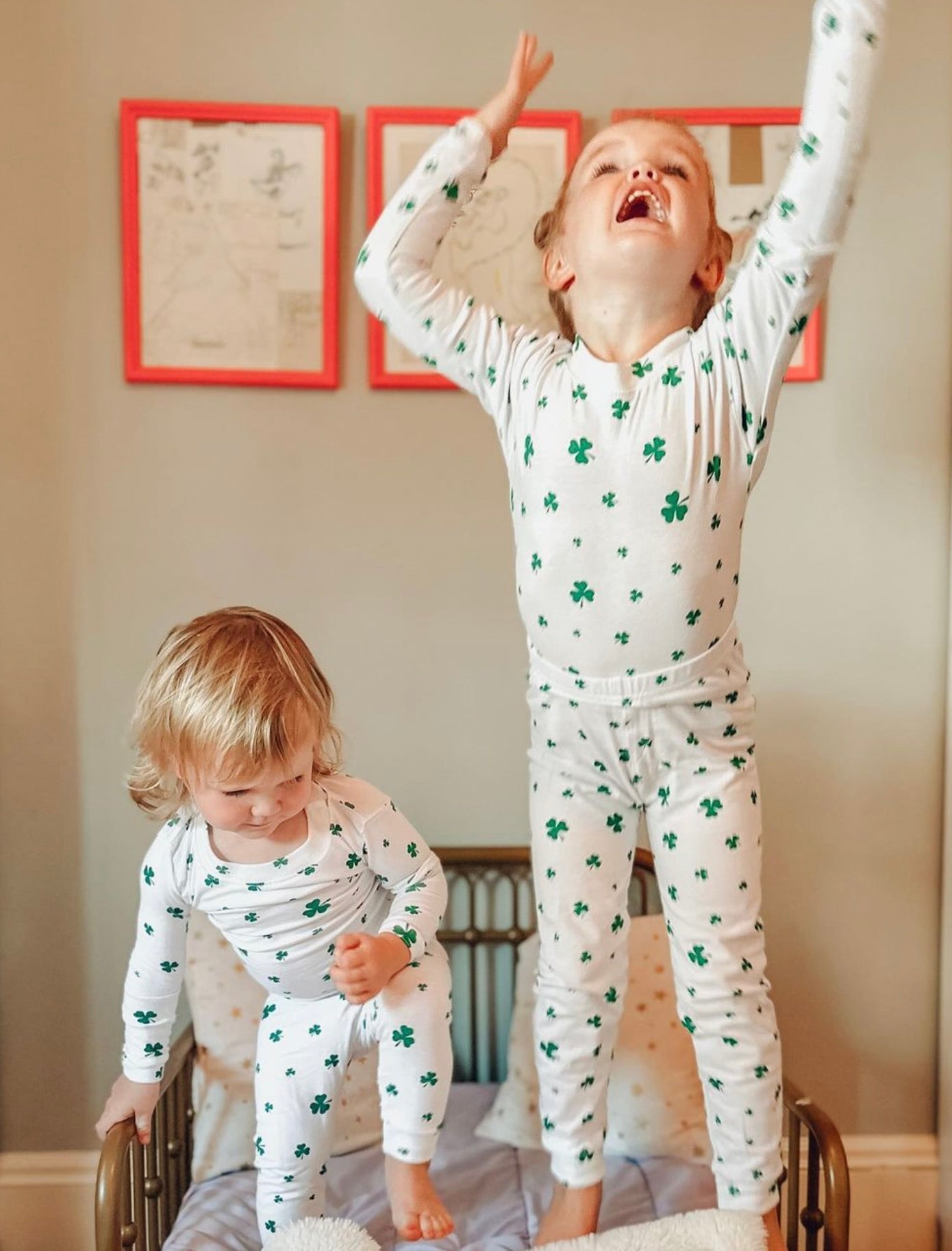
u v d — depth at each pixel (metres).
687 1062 1.51
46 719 1.66
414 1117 1.08
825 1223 1.23
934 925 1.74
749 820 1.08
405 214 1.06
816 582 1.69
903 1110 1.76
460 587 1.69
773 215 0.97
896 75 1.63
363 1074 1.54
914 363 1.67
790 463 1.68
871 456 1.68
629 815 1.13
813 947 1.73
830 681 1.70
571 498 1.01
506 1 1.62
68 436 1.64
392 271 1.06
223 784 1.00
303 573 1.67
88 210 1.61
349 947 1.02
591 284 1.02
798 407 1.67
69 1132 1.70
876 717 1.71
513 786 1.71
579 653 1.04
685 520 0.99
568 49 1.63
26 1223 1.70
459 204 1.08
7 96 1.60
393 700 1.69
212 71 1.61
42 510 1.64
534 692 1.11
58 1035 1.69
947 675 1.70
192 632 1.06
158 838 1.15
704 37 1.63
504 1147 1.51
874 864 1.73
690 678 1.04
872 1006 1.74
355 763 1.70
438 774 1.71
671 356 1.01
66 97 1.60
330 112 1.59
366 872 1.16
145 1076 1.18
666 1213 1.33
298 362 1.63
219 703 0.99
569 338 1.17
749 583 1.69
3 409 1.63
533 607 1.06
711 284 1.08
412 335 1.09
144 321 1.61
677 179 1.01
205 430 1.65
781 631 1.70
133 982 1.16
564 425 1.01
